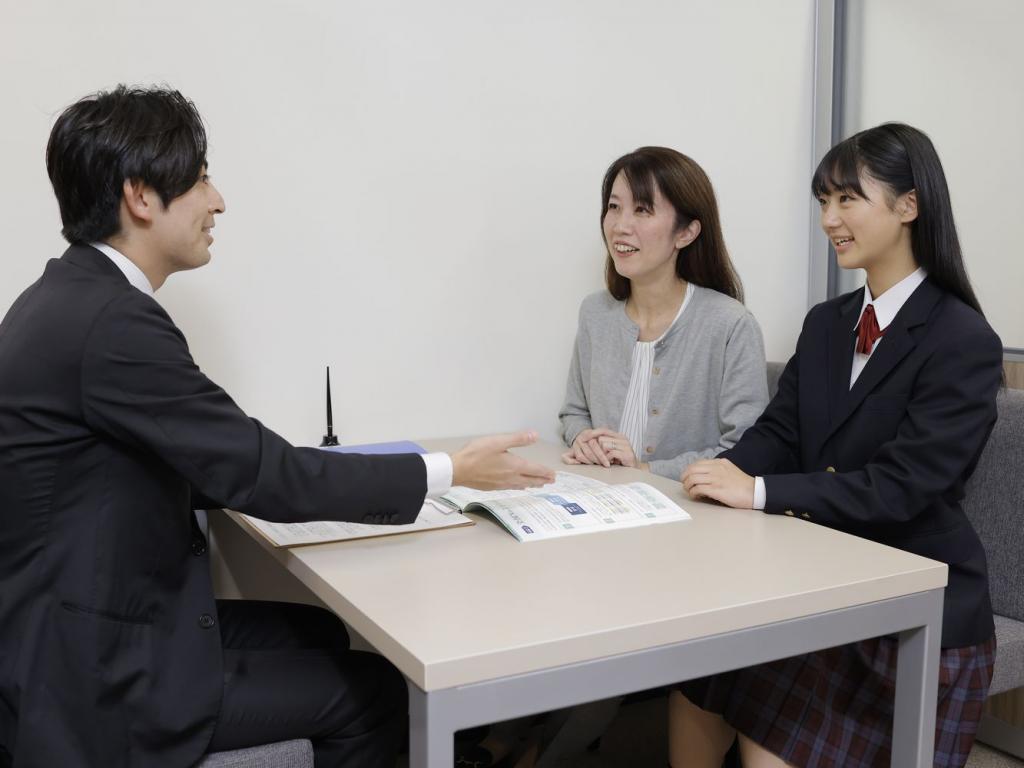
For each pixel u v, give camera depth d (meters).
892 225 1.47
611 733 2.17
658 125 2.32
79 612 1.02
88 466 1.05
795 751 1.39
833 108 2.52
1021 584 1.69
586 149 2.24
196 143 1.15
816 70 2.53
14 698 1.01
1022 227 2.04
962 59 2.16
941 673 1.39
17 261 1.73
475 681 0.85
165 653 1.08
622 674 0.92
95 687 1.01
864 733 1.38
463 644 0.87
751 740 1.45
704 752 1.59
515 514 1.31
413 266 2.07
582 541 1.24
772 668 1.44
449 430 2.16
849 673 1.40
